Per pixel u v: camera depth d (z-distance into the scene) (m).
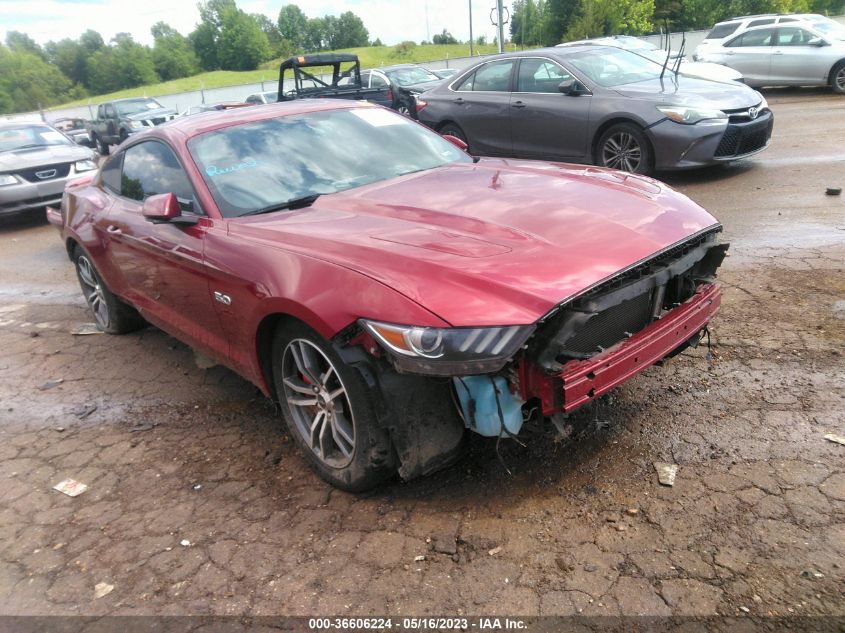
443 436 2.60
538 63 8.84
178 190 3.68
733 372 3.48
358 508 2.78
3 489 3.24
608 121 8.01
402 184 3.52
